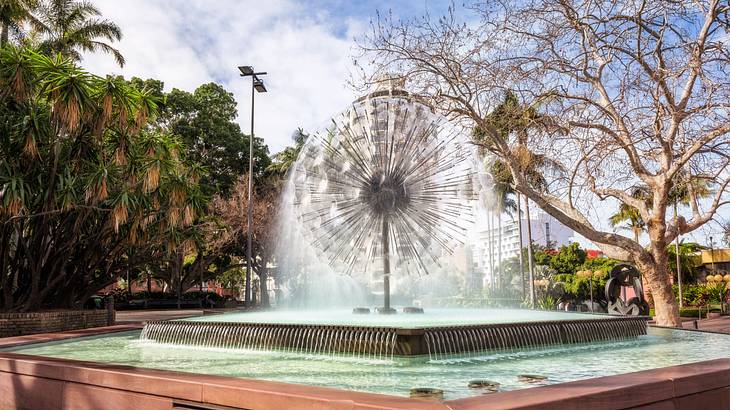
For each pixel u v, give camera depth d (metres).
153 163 15.56
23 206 13.61
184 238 19.38
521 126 13.95
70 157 15.70
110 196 15.89
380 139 9.82
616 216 28.94
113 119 15.58
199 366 6.23
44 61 13.82
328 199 10.02
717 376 4.64
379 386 4.96
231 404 4.04
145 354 7.54
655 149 14.23
